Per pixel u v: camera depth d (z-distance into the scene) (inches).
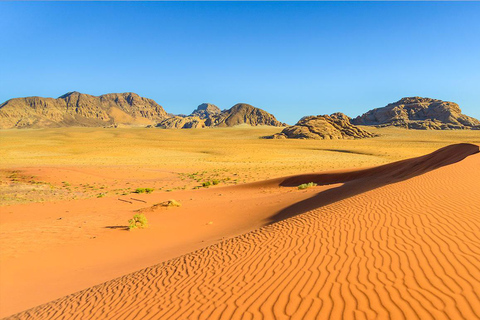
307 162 2950.3
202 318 203.0
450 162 1053.8
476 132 7322.8
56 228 735.1
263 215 786.8
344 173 1493.6
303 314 184.4
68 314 269.6
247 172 2297.0
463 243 256.1
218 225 740.0
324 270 245.1
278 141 5821.9
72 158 3341.5
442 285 192.7
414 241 276.8
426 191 520.4
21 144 4906.5
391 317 167.8
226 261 323.3
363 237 311.6
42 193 1446.9
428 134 7209.6
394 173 1264.8
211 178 2052.2
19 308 338.0
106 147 4490.7
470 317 158.2
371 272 226.5
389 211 405.1
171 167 2689.5
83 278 429.1
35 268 484.1
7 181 1758.1
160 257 491.5
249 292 229.5
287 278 242.5
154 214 891.4
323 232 354.6
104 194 1515.7
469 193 462.0
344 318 173.5
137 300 264.2
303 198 948.0
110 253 554.6
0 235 669.3
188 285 273.0
